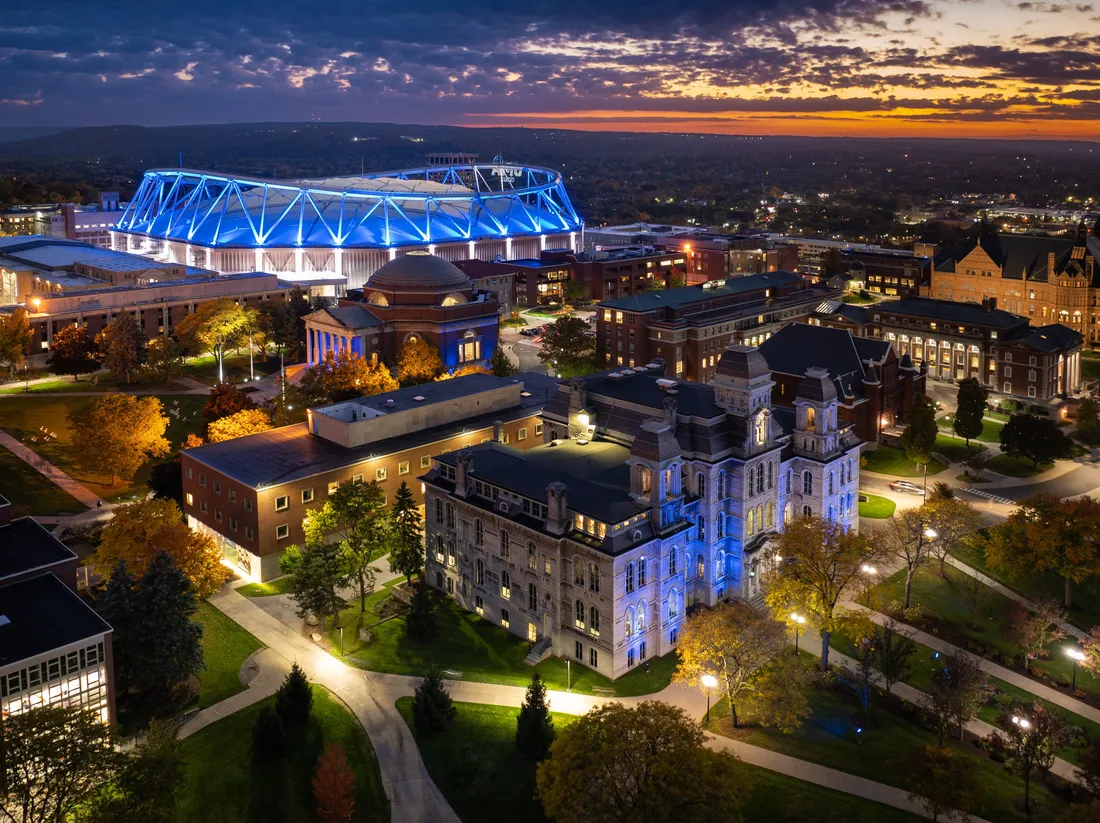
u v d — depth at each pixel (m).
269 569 115.25
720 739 85.38
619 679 94.88
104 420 138.50
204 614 107.12
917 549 111.44
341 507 105.75
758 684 85.06
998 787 78.75
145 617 87.56
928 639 104.00
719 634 85.06
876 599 102.44
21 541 96.81
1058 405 189.12
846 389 160.12
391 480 127.38
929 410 151.12
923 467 156.50
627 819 62.38
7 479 144.62
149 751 65.81
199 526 124.81
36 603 85.88
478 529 105.38
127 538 102.31
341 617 107.00
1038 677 97.06
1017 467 158.38
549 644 98.81
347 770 74.62
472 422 140.75
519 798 77.31
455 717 87.56
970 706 83.81
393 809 76.50
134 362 197.12
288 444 128.25
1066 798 78.25
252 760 81.50
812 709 90.00
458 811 76.38
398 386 173.88
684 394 110.94
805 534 95.88
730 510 106.62
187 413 180.12
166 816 63.00
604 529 92.75
